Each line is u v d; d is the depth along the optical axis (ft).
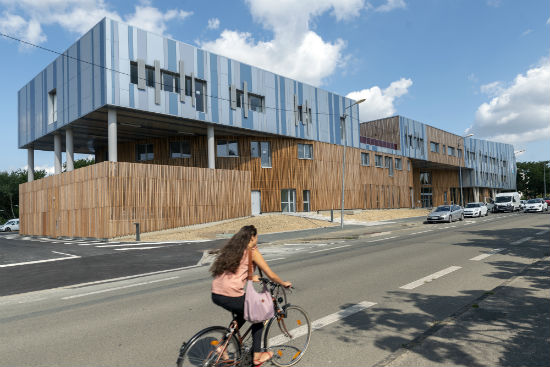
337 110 129.39
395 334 15.26
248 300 11.25
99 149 124.98
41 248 63.10
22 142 115.24
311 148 119.55
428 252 39.47
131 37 78.43
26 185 112.68
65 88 89.86
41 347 15.14
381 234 68.90
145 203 77.82
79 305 22.88
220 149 106.01
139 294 25.36
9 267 42.42
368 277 27.37
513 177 272.72
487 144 237.45
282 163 112.78
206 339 10.94
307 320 13.52
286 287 12.11
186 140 106.32
